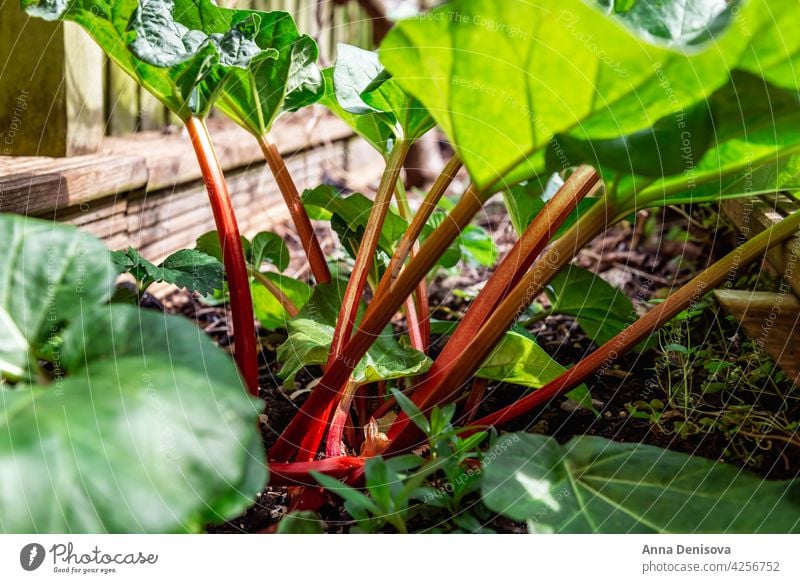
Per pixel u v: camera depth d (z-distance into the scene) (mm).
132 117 1844
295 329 917
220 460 610
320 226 2088
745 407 959
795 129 678
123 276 1492
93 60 1501
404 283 769
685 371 1011
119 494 572
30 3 833
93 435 587
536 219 888
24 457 563
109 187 1379
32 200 1174
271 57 905
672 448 943
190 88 869
